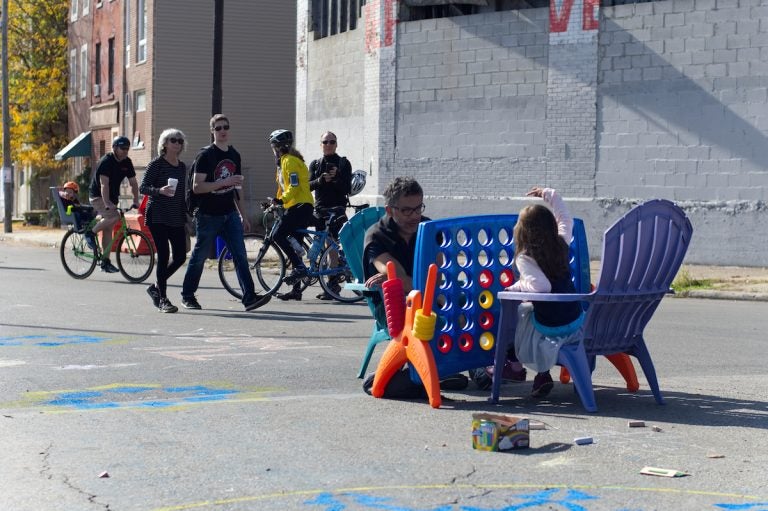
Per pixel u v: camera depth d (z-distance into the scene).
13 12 56.28
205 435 7.02
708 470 6.19
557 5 26.72
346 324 13.76
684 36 24.56
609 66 25.84
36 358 10.49
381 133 30.80
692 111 24.50
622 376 9.63
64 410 7.86
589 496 5.60
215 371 9.80
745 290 19.11
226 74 43.03
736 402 8.44
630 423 7.45
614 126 25.83
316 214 16.88
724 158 24.08
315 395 8.59
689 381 9.56
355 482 5.86
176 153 15.24
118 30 47.31
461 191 28.98
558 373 10.05
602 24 25.92
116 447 6.66
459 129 28.98
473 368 8.66
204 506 5.38
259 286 18.22
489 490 5.70
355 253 10.39
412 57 30.02
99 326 13.25
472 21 28.56
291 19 43.88
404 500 5.50
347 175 17.02
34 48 56.97
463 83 28.83
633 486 5.81
